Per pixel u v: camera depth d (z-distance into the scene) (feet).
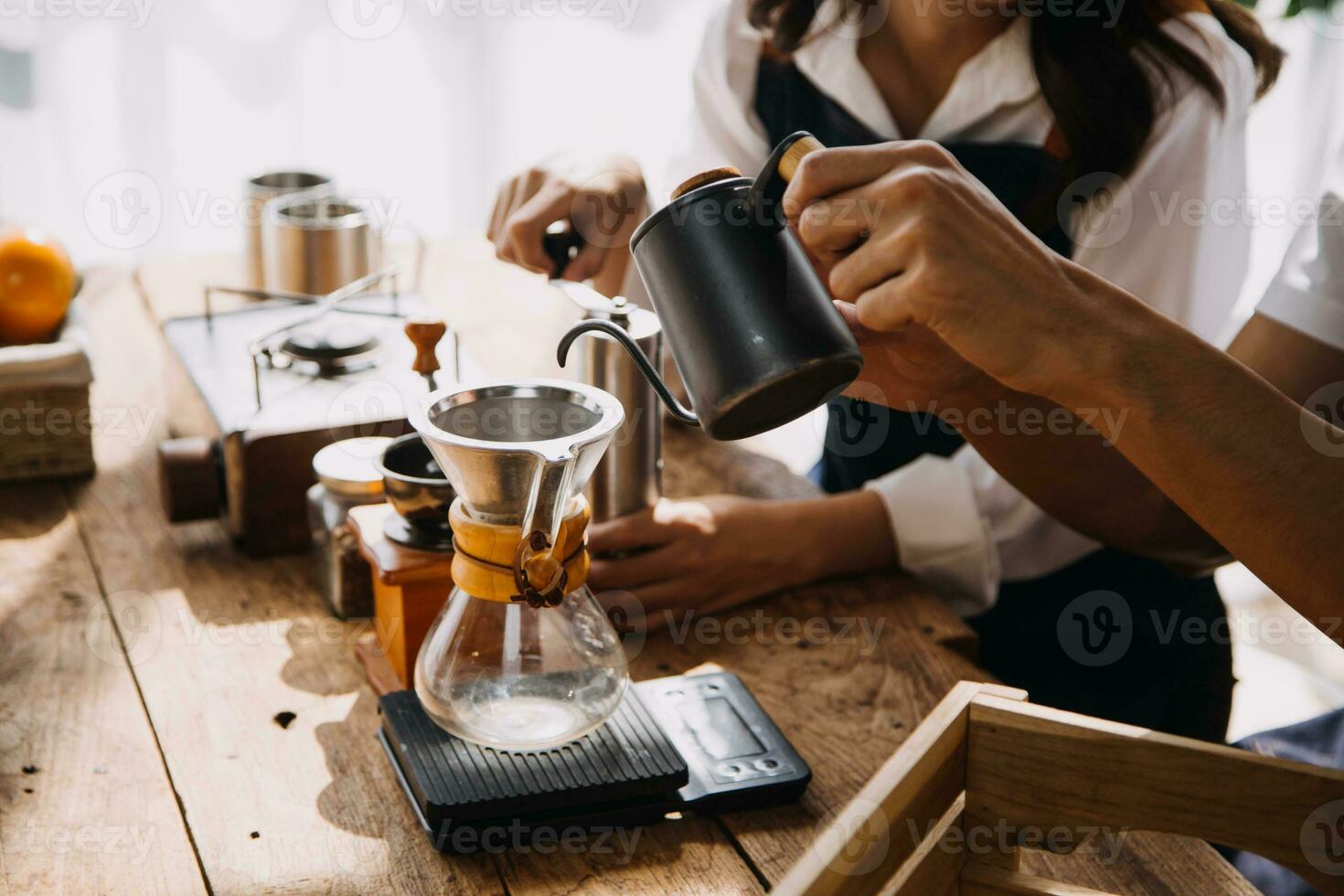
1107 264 4.34
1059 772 2.15
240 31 7.30
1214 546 3.65
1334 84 7.73
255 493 3.52
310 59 7.51
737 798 2.56
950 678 3.11
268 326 4.13
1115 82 4.07
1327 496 2.27
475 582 2.35
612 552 3.26
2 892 2.29
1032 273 2.16
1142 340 2.25
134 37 7.11
